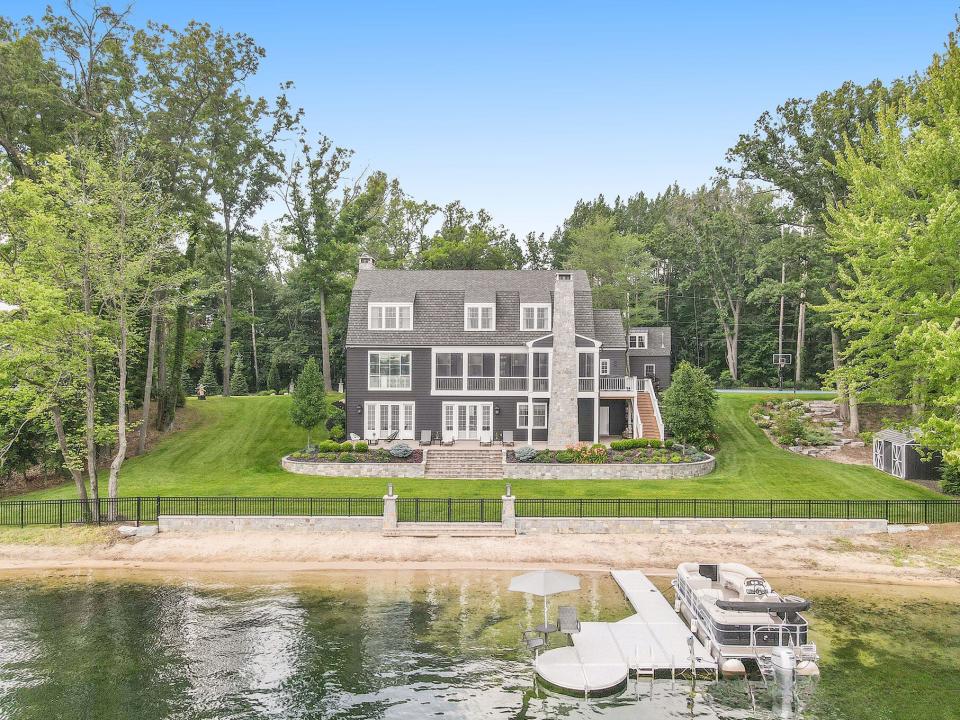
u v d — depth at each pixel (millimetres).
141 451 46469
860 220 33125
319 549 30016
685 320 85750
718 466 42531
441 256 75562
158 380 53500
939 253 30141
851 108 45531
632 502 34094
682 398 44719
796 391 63125
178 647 21125
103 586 26406
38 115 45938
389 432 48719
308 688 18703
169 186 46531
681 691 18828
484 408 48812
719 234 76062
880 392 35531
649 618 23062
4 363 29469
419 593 25625
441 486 38125
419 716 17391
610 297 75875
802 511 33250
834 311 40812
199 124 50094
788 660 19047
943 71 35031
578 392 48188
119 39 45500
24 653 20750
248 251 63812
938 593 25312
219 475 41688
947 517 32469
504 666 19984
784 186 49062
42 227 29578
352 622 23031
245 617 23453
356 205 60719
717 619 20406
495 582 26734
